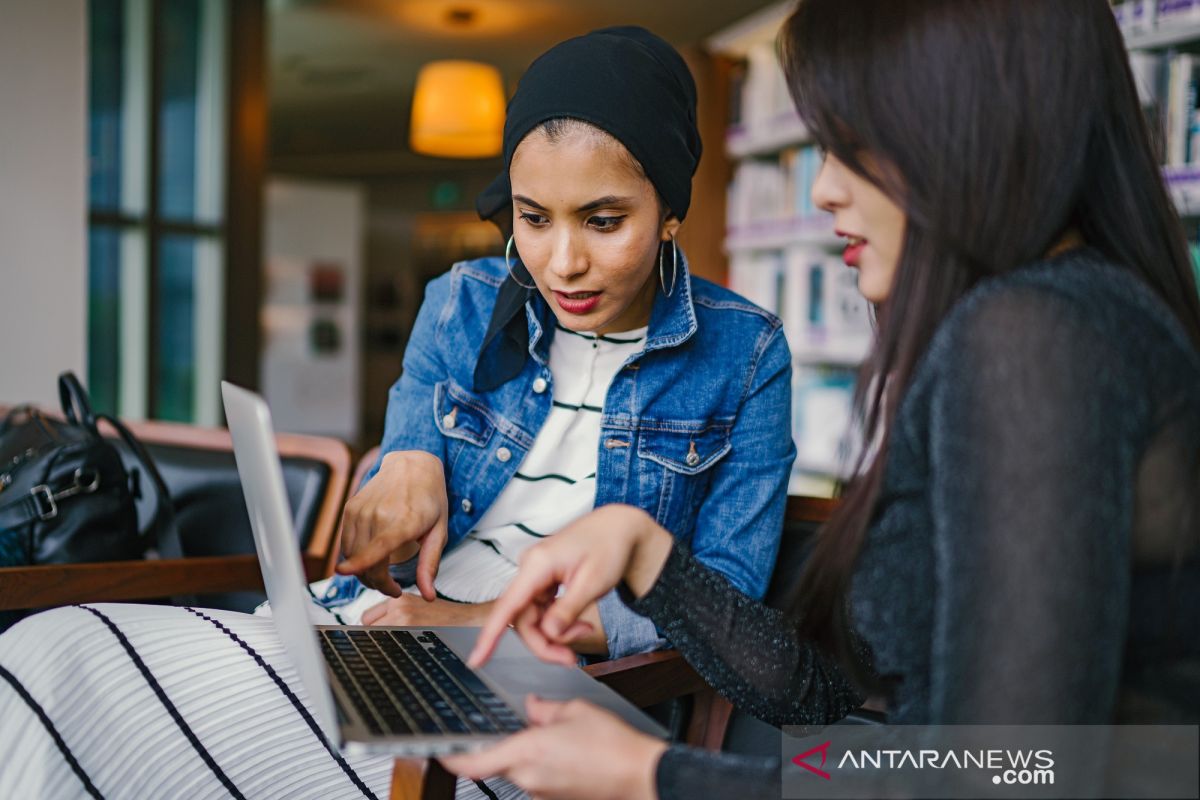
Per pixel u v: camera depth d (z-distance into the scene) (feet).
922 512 2.48
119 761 3.34
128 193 14.52
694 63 12.82
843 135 2.62
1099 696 2.14
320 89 26.30
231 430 3.28
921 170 2.48
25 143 11.39
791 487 12.50
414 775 2.81
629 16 20.29
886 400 2.59
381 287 38.27
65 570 5.01
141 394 14.71
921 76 2.47
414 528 3.97
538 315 4.50
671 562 3.15
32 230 11.47
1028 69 2.42
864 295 2.80
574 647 4.12
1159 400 2.24
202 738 3.44
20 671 3.34
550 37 21.81
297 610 2.75
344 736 2.53
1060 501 2.13
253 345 16.25
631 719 2.93
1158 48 8.13
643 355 4.44
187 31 15.15
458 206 36.86
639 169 3.79
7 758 3.26
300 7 19.89
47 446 5.72
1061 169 2.42
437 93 20.01
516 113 3.87
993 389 2.23
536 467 4.55
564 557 2.80
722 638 3.25
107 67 14.19
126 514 5.72
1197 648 2.30
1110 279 2.33
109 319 14.43
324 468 5.93
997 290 2.32
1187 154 7.77
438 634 3.63
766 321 4.60
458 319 4.73
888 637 2.56
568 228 3.84
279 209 27.30
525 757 2.55
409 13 20.22
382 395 38.47
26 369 11.46
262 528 3.09
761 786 2.48
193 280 15.49
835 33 2.59
